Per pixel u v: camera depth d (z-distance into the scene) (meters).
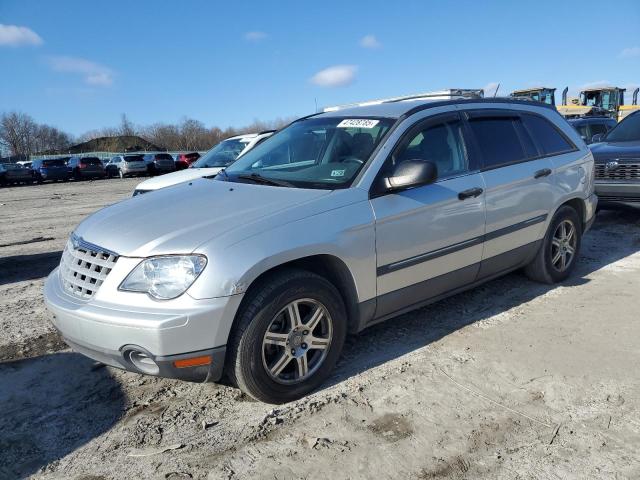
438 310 4.70
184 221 3.21
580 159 5.34
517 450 2.77
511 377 3.50
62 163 32.50
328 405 3.23
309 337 3.32
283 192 3.54
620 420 3.00
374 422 3.05
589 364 3.64
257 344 3.04
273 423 3.07
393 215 3.60
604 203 7.77
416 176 3.48
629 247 6.67
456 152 4.22
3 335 4.52
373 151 3.74
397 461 2.71
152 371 2.95
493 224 4.34
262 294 3.04
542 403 3.19
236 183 3.95
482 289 5.20
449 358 3.79
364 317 3.61
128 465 2.76
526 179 4.64
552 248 5.18
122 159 35.03
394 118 4.00
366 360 3.81
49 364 3.93
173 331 2.80
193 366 2.92
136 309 2.87
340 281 3.49
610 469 2.61
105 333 2.90
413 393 3.34
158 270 2.91
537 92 25.00
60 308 3.11
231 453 2.83
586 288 5.16
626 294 4.95
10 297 5.66
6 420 3.20
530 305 4.75
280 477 2.63
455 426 2.99
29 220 12.63
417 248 3.78
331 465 2.70
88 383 3.63
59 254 7.93
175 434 3.02
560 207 5.15
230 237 3.00
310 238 3.20
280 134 4.73
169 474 2.68
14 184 30.72
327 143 4.09
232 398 3.37
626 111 26.53
